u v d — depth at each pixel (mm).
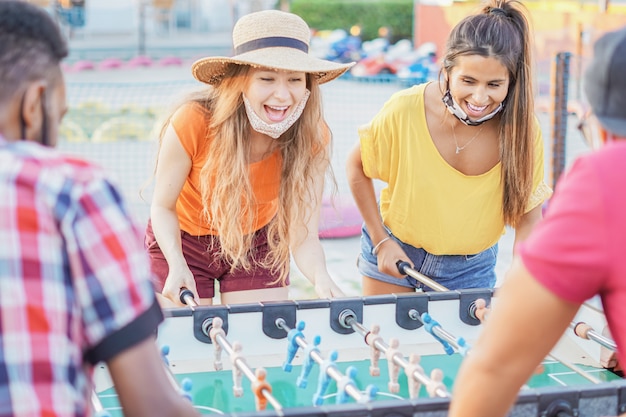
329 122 10844
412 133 3475
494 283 3832
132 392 1507
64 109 1658
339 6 20375
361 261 3873
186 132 3379
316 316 3041
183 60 16812
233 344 2709
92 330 1478
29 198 1432
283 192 3508
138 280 1497
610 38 1621
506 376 1635
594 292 1567
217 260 3668
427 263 3660
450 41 3271
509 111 3363
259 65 3168
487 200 3529
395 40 20406
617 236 1493
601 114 1625
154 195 3479
